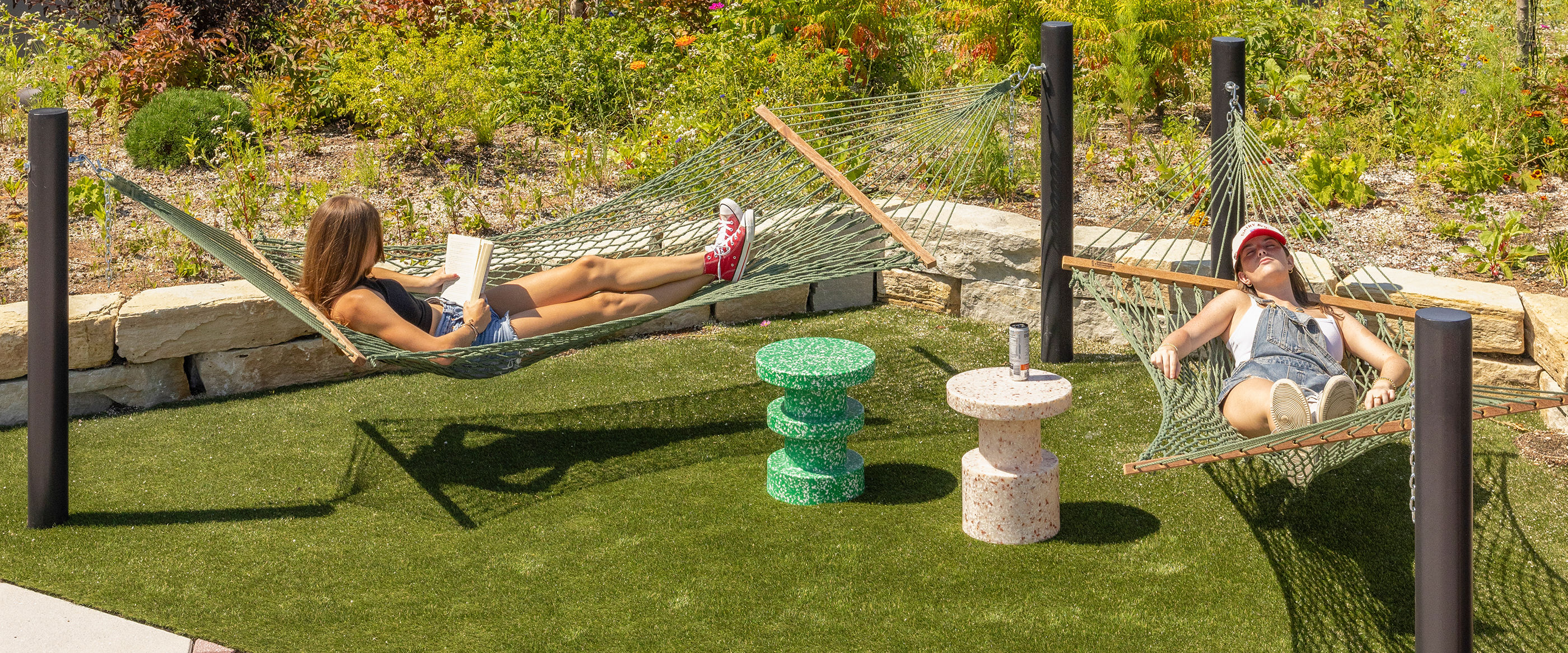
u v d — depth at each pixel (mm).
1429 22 10016
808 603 4266
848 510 4977
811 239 6402
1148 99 9250
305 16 10062
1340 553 4555
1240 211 5934
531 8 10641
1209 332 4871
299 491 5207
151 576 4473
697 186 6742
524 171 8594
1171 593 4293
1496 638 4027
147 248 7035
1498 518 4789
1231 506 4934
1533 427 5621
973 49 9711
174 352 6172
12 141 8859
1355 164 7535
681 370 6621
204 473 5379
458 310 5254
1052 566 4496
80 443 5691
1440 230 6938
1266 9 10305
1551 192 7668
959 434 5754
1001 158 7891
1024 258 7055
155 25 9297
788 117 8656
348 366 6570
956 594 4309
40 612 4203
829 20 9789
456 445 5691
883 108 8703
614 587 4383
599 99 9445
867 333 7148
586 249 6449
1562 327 5492
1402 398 4367
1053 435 5707
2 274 6605
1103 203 7742
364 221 4984
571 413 6070
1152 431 5715
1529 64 8906
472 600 4312
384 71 8844
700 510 5000
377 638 4062
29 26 11305
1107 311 4930
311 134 9211
